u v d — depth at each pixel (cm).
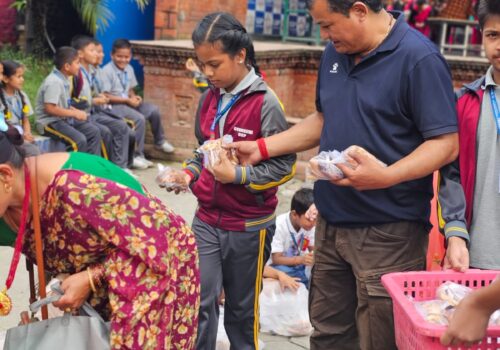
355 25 277
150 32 997
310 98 855
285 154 333
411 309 234
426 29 952
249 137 339
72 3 973
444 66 281
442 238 337
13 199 228
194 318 263
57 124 720
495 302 199
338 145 293
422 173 278
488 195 289
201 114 360
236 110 340
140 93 921
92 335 230
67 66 718
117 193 228
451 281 271
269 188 338
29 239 239
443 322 235
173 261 242
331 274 318
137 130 787
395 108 282
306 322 436
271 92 340
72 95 736
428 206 300
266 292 440
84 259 234
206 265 347
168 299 240
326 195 304
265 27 1025
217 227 347
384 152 285
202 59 329
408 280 269
